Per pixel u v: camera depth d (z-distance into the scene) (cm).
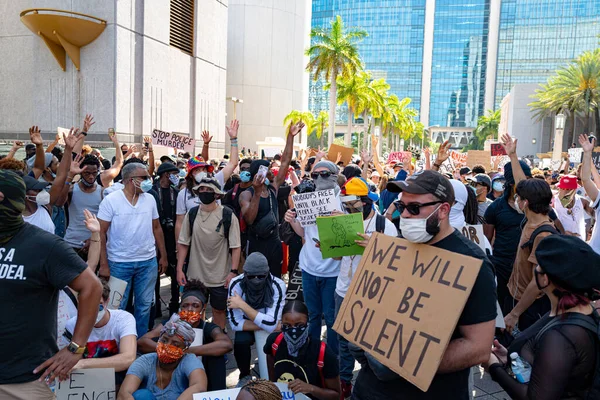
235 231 516
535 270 228
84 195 568
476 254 217
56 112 2064
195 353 397
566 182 580
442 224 221
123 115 2034
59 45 2012
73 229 568
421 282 221
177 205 610
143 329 518
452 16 13625
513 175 472
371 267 249
